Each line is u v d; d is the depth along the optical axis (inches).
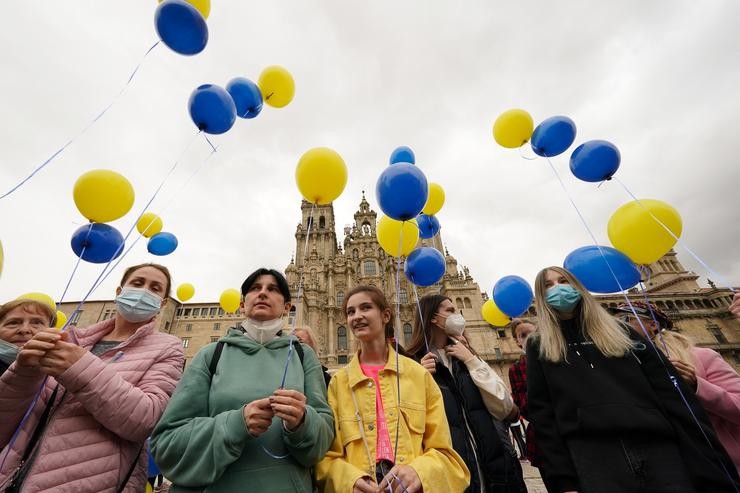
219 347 133.4
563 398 132.0
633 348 133.7
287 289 160.4
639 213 163.8
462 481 118.3
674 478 106.1
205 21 184.7
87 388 109.6
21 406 110.9
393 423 129.2
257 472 103.8
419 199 170.7
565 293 150.0
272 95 251.1
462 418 159.3
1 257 117.6
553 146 212.8
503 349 1387.8
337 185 186.9
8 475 107.7
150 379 139.3
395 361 148.0
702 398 137.2
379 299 165.6
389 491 106.3
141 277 179.3
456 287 1565.0
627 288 178.9
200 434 98.7
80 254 193.9
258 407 98.6
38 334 109.7
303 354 143.6
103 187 183.8
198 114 195.5
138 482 132.1
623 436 117.5
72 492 106.7
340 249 2053.4
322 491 117.6
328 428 116.0
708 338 1417.3
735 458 137.9
